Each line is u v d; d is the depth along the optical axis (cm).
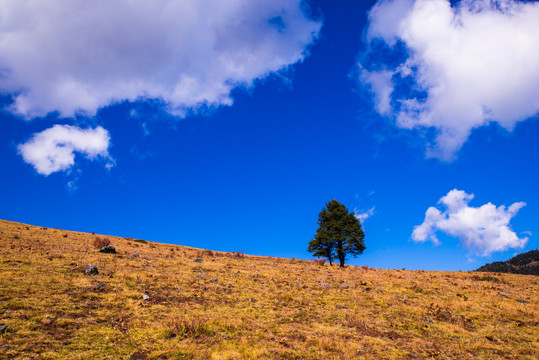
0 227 3100
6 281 1188
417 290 1909
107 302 1153
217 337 971
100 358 756
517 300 1825
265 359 847
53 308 1010
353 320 1235
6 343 752
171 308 1188
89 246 2659
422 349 1016
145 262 2047
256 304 1373
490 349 1056
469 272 4097
